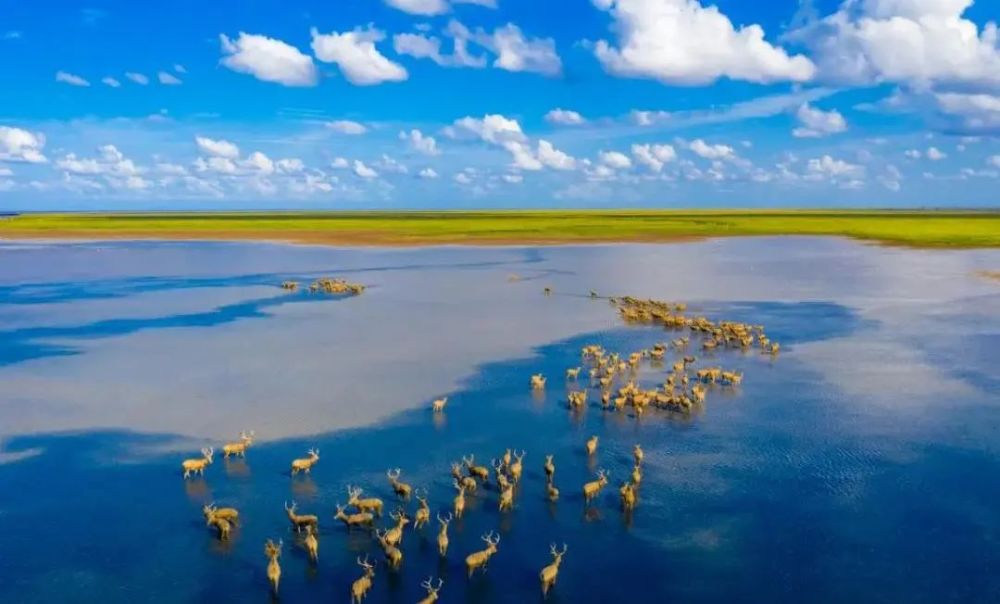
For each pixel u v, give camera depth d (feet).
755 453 91.35
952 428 98.78
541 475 86.69
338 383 121.70
